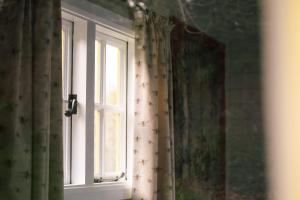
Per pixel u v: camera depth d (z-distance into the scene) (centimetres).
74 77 239
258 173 373
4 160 168
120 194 257
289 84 331
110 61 276
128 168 275
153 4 280
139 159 261
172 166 280
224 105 381
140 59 266
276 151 351
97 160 258
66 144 235
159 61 279
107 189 246
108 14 253
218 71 377
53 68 192
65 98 235
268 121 362
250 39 359
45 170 177
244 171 378
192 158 350
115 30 264
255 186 372
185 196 338
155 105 268
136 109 265
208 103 369
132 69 281
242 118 382
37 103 179
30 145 175
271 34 332
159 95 278
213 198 366
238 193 379
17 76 172
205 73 365
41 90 180
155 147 264
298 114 333
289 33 314
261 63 347
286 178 347
